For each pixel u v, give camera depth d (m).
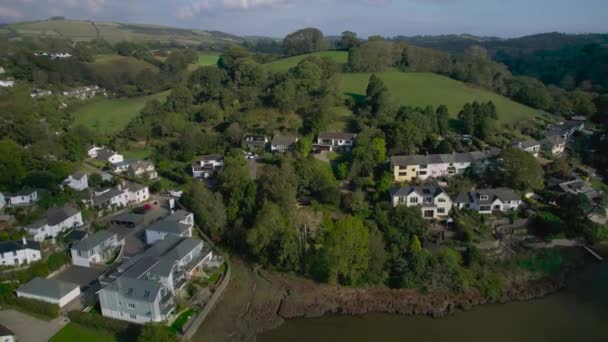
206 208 80.12
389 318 60.62
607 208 82.50
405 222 73.81
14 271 62.56
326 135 104.56
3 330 50.75
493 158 92.38
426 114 108.50
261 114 121.69
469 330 57.94
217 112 125.12
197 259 66.62
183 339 53.09
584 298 64.38
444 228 77.12
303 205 82.12
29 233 70.44
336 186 84.94
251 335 56.34
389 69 165.38
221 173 90.06
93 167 105.38
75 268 66.69
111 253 71.31
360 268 66.50
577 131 122.50
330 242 64.88
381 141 95.75
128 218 81.25
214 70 155.12
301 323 59.28
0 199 78.25
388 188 84.25
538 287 66.38
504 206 81.88
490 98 140.88
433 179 90.88
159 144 118.88
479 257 69.50
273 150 103.56
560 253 74.19
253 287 66.06
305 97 126.25
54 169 90.69
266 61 191.25
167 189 97.62
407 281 65.50
